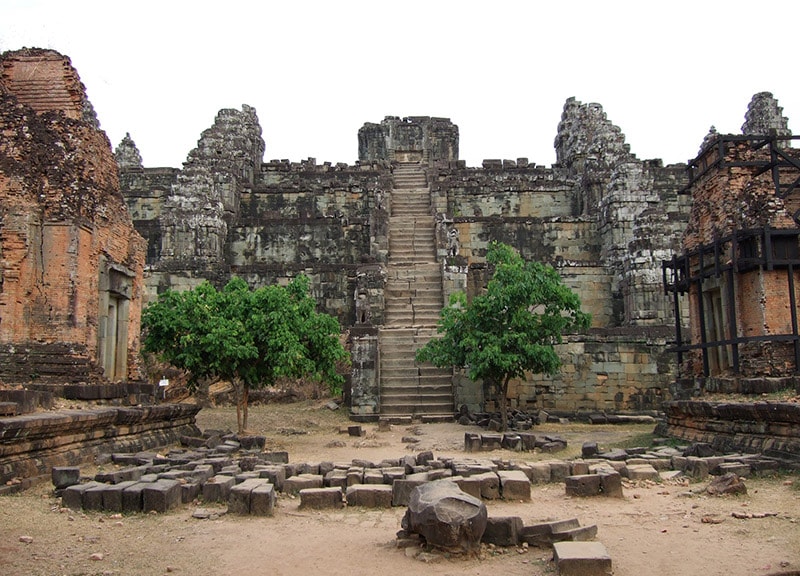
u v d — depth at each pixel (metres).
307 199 44.75
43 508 11.27
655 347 29.45
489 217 40.56
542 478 13.80
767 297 18.17
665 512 11.12
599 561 7.90
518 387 29.22
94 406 16.91
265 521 10.77
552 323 25.05
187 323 21.64
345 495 12.23
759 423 15.50
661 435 20.45
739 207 19.22
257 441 19.84
